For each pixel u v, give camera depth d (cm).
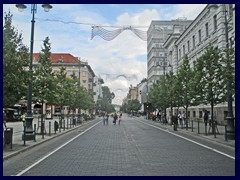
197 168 1010
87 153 1381
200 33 4628
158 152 1414
